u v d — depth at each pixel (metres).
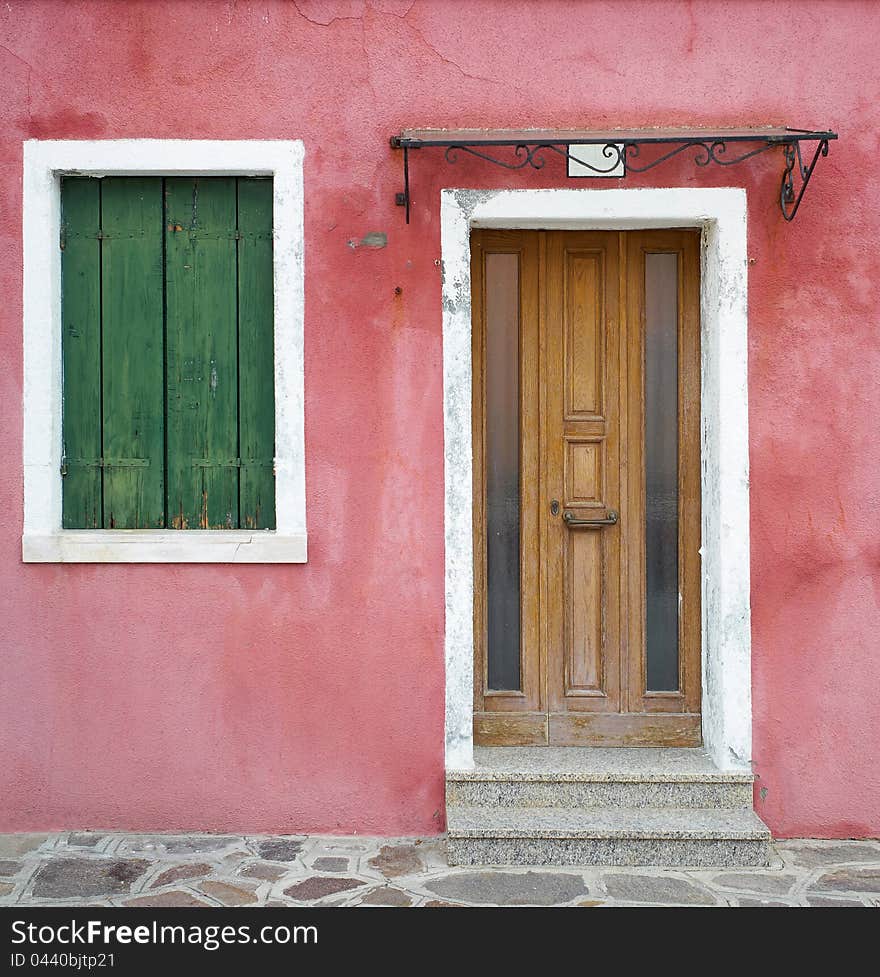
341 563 4.67
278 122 4.64
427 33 4.64
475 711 4.93
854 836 4.67
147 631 4.67
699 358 4.91
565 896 4.07
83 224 4.77
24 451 4.65
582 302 4.93
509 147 4.63
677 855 4.37
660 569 4.94
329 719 4.68
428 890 4.12
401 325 4.65
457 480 4.64
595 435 4.93
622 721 4.93
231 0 4.63
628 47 4.64
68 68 4.64
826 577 4.66
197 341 4.78
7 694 4.67
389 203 4.65
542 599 4.93
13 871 4.28
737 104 4.63
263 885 4.16
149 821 4.68
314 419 4.66
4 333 4.65
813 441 4.65
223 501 4.78
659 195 4.62
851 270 4.64
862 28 4.62
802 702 4.66
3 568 4.66
